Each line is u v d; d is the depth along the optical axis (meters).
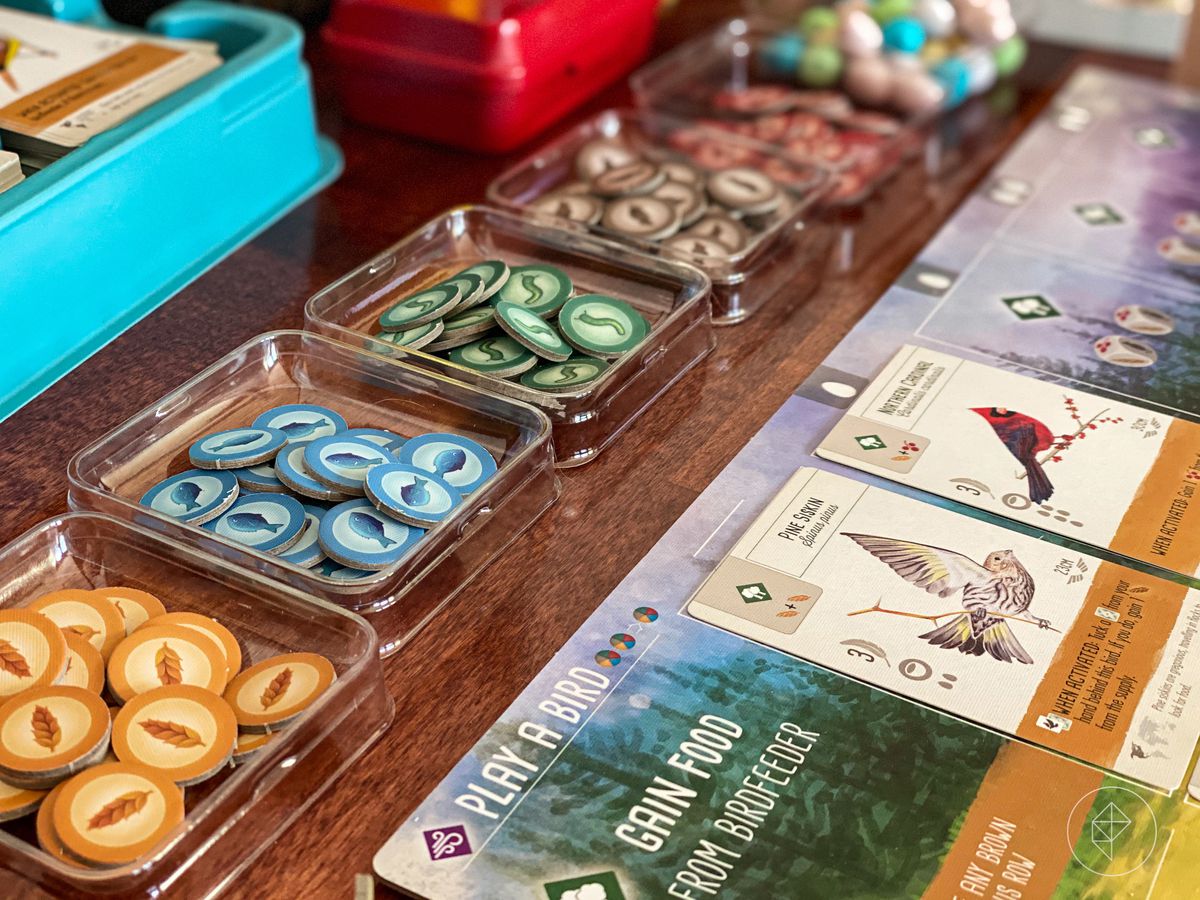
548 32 1.18
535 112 1.21
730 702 0.67
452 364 0.84
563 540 0.77
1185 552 0.77
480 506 0.75
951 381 0.92
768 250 1.03
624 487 0.82
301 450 0.78
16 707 0.61
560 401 0.82
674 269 0.95
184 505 0.74
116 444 0.78
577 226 1.01
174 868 0.56
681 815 0.61
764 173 1.12
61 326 0.90
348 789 0.62
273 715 0.62
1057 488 0.82
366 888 0.57
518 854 0.59
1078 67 1.43
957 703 0.67
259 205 1.08
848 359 0.94
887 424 0.87
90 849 0.55
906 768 0.63
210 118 0.99
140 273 0.96
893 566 0.75
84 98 0.97
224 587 0.70
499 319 0.85
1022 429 0.87
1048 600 0.73
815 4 1.40
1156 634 0.71
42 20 1.09
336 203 1.11
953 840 0.60
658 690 0.67
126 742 0.60
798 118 1.28
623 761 0.63
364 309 0.93
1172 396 0.91
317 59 1.37
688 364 0.93
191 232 1.01
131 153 0.92
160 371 0.90
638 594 0.73
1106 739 0.65
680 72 1.35
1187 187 1.19
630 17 1.30
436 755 0.64
